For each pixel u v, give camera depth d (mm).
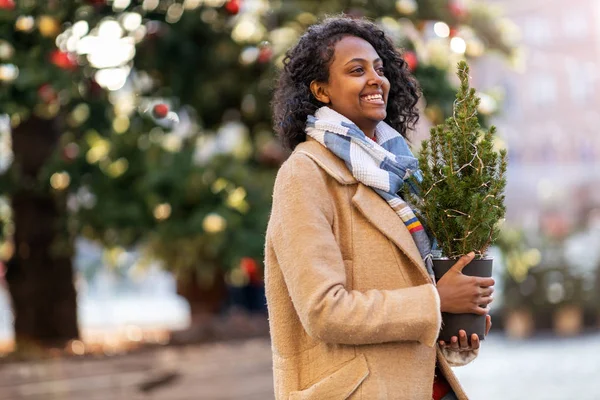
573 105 30438
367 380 2588
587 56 30594
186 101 7621
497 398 10281
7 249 7828
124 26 6660
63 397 6246
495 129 2818
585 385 11039
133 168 7086
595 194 29766
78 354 6527
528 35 30453
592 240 19266
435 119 6844
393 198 2699
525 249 8055
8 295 7582
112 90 6781
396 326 2510
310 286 2508
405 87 3094
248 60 6891
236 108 8016
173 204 6883
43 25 6117
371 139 2875
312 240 2545
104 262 8750
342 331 2500
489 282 2680
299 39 2945
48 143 7355
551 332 18391
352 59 2787
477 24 7613
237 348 6988
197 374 6734
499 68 29203
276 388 2732
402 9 7039
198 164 7004
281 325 2705
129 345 7023
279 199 2637
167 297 26688
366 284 2623
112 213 6957
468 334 2678
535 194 30109
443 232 2738
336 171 2674
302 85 2855
